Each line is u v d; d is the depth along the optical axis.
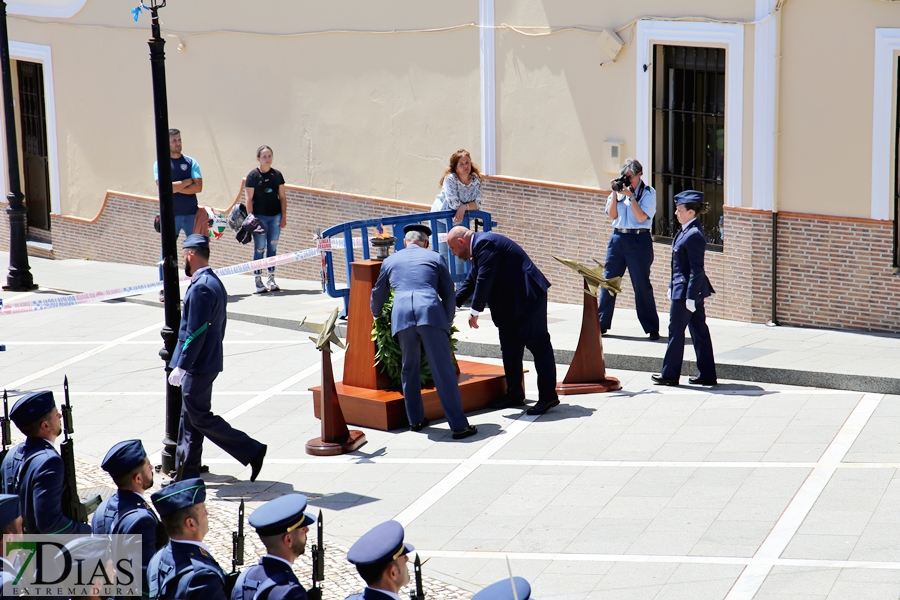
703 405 12.32
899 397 12.14
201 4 20.94
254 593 5.93
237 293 19.28
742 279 15.54
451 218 16.64
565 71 16.81
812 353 13.51
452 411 11.81
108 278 21.23
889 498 9.49
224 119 21.08
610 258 14.73
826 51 14.40
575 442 11.46
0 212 25.38
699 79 15.75
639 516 9.53
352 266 12.72
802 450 10.77
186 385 10.51
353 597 5.76
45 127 24.33
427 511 9.98
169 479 11.17
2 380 15.04
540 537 9.27
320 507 10.20
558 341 14.73
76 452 11.92
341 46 19.28
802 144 14.78
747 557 8.59
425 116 18.48
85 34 22.72
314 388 12.71
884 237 14.30
